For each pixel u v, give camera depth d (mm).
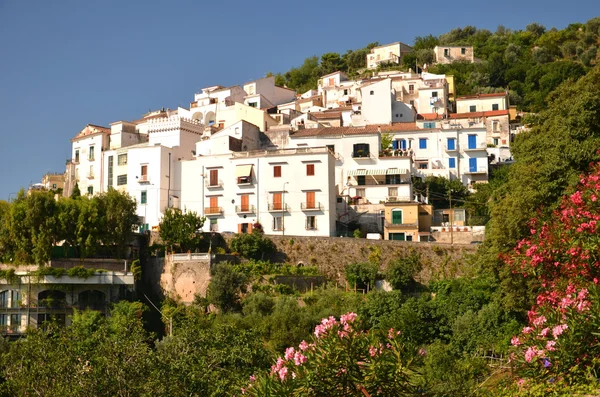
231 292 69562
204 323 62406
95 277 71625
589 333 21328
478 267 64562
